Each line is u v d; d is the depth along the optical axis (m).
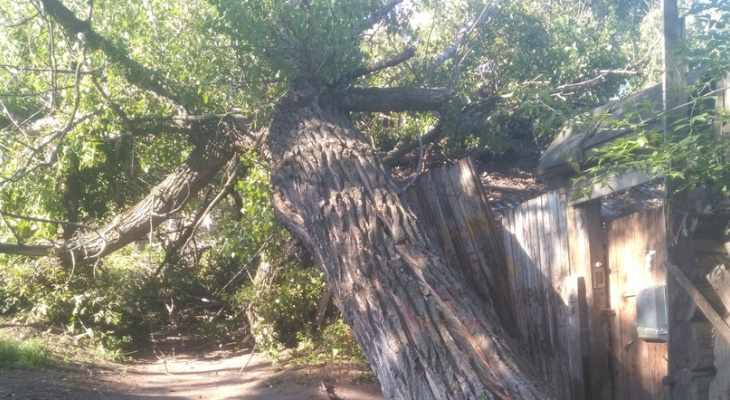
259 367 9.15
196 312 12.80
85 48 9.08
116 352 9.74
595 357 5.82
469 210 6.60
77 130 9.83
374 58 11.00
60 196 10.87
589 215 5.89
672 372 4.97
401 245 5.53
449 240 6.68
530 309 6.48
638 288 5.38
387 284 5.21
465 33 11.14
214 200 10.92
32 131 10.28
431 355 4.61
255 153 9.39
